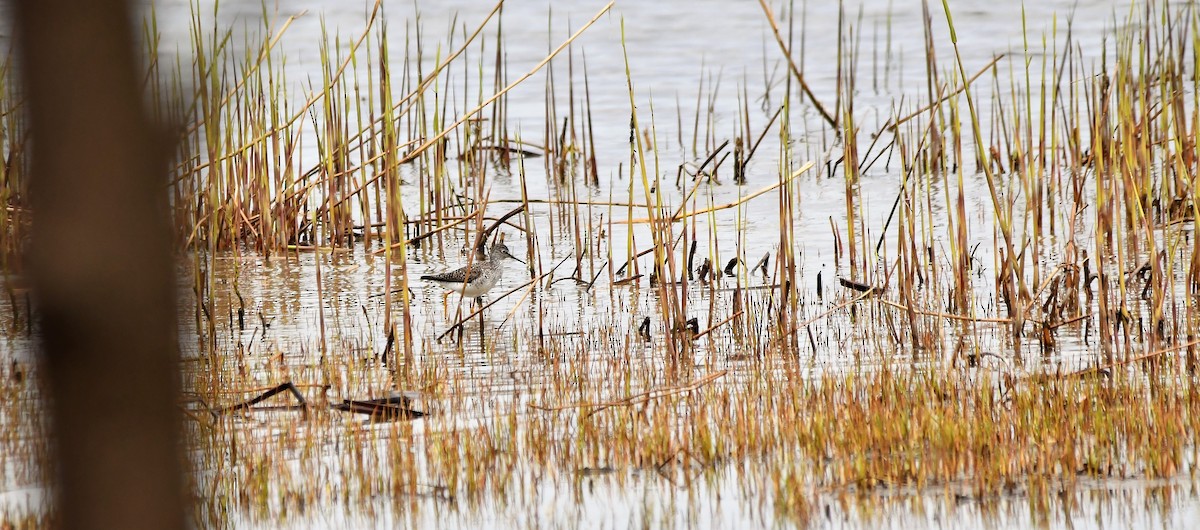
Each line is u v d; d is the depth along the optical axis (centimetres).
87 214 262
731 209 2189
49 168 261
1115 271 1689
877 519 852
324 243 1989
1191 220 1842
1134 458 951
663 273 1359
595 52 3650
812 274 1780
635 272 1717
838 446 988
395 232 1991
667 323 1327
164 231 271
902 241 1520
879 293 1570
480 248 1981
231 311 1539
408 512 887
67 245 262
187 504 310
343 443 1042
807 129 2822
